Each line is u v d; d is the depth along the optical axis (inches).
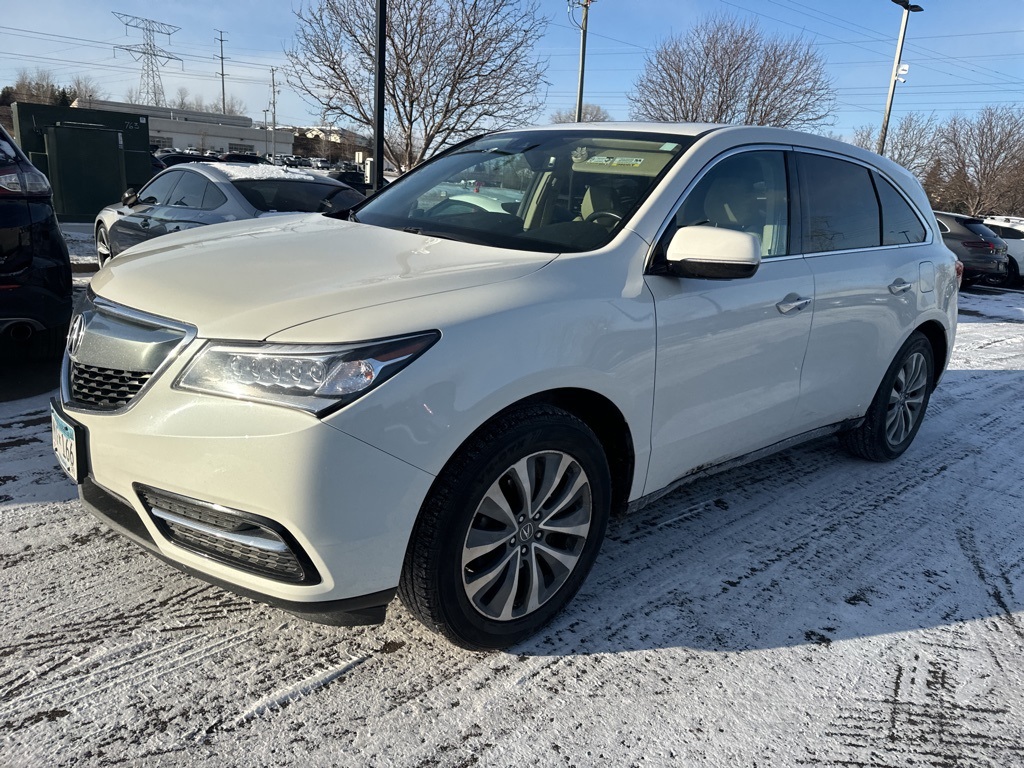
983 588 122.4
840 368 144.5
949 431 206.1
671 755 82.6
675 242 104.7
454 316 84.3
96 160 573.0
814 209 137.6
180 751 77.9
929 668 100.7
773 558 127.0
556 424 92.7
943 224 622.5
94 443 86.5
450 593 88.0
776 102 1248.2
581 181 119.0
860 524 142.6
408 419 79.4
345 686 89.4
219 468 77.6
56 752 76.5
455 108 593.3
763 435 131.5
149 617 98.8
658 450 109.7
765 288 121.2
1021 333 391.2
